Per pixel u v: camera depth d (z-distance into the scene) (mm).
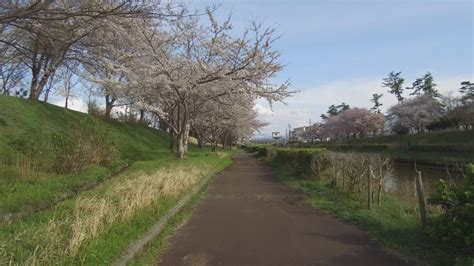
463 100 47312
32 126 15805
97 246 4895
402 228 6496
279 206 9789
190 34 17344
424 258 5203
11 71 22469
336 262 5293
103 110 32156
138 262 5055
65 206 6945
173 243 6250
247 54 16875
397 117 57406
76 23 8648
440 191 5469
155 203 7988
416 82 66500
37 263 4145
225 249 5922
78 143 11852
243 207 9641
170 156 21062
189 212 8852
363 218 7750
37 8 6938
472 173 5422
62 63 10562
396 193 10906
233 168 23781
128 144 22797
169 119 22688
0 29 9477
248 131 53281
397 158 36562
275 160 26266
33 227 5348
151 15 8188
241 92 17891
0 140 12664
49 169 10898
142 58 15984
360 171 10086
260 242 6324
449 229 5137
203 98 19688
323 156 14125
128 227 6062
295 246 6082
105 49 10227
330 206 9352
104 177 11398
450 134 47500
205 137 46906
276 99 18250
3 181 8750
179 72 17406
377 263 5238
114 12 7676
